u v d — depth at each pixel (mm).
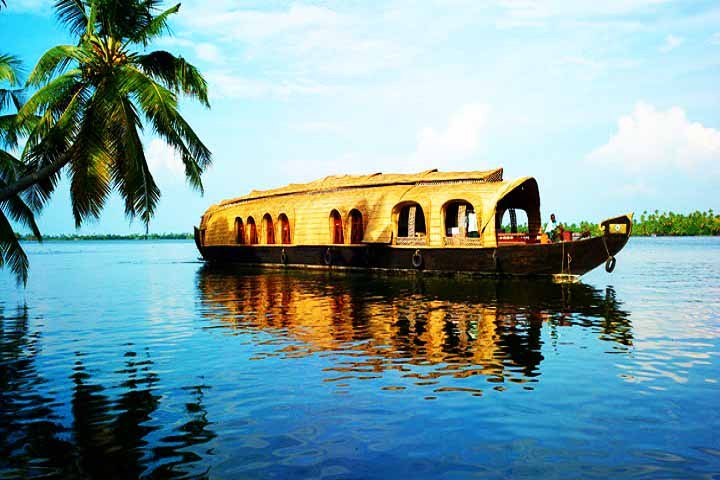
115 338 11078
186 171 14336
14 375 8258
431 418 6211
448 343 10125
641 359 8875
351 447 5445
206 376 8055
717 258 43094
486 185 22984
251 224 34188
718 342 10172
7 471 4996
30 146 13062
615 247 19719
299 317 13352
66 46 12570
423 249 24219
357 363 8695
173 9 13445
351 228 27531
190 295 18719
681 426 5973
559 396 6965
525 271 21656
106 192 12836
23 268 14227
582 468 4984
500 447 5434
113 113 12398
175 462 5156
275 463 5109
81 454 5355
